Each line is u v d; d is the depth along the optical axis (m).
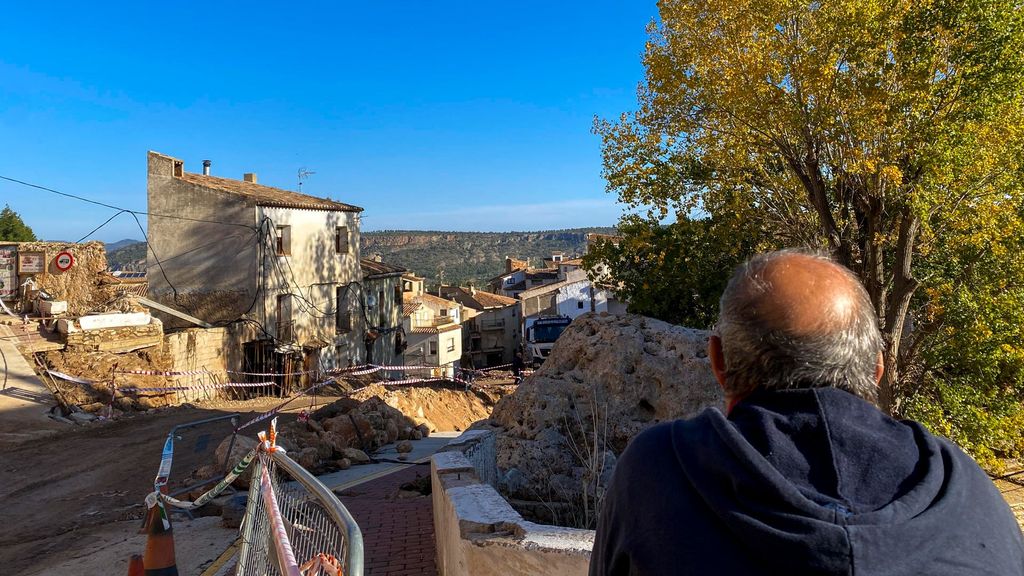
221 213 28.56
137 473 10.40
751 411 1.37
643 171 14.38
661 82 14.09
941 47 11.48
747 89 12.69
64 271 21.91
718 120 14.43
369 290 37.03
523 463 6.21
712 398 6.34
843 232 14.17
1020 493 11.79
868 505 1.22
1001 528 1.28
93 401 16.48
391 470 10.19
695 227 13.12
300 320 30.69
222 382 25.17
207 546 6.29
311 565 2.43
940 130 11.23
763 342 1.38
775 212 15.65
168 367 21.64
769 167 15.45
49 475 10.71
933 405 13.41
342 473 9.94
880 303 13.25
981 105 11.12
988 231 12.44
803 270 1.46
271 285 28.97
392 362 39.47
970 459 1.39
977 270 13.55
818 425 1.30
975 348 12.87
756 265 1.52
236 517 6.90
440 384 23.95
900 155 11.98
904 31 11.23
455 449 5.77
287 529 3.09
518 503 5.80
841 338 1.35
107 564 6.07
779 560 1.17
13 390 15.75
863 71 12.09
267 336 28.28
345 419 11.80
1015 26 10.72
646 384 6.59
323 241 32.47
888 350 12.86
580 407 6.59
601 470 5.83
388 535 6.32
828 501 1.22
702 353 6.56
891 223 13.61
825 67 11.54
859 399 1.37
